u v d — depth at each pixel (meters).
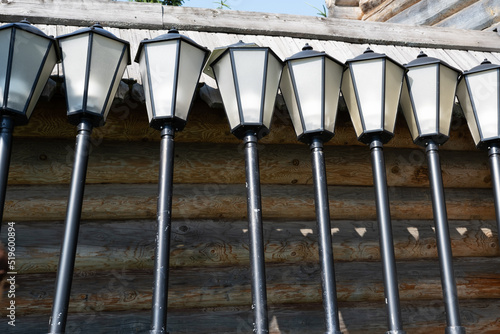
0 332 3.10
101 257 3.34
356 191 4.00
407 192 4.09
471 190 4.28
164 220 2.79
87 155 2.84
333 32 4.50
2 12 3.70
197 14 4.24
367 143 3.29
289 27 4.40
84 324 3.20
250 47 3.15
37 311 3.21
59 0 3.92
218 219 3.66
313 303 3.62
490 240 4.14
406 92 3.53
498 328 3.91
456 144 4.26
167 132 2.97
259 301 2.74
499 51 4.90
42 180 3.42
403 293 3.79
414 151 4.16
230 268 3.54
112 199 3.50
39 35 2.88
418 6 6.72
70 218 2.67
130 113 3.52
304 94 3.18
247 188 2.99
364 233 3.88
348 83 3.40
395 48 4.59
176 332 3.32
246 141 3.08
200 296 3.42
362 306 3.70
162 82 3.00
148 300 3.34
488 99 3.49
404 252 3.91
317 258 3.71
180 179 3.67
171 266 3.46
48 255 3.29
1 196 2.63
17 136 3.40
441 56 4.58
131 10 4.07
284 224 3.77
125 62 3.15
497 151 3.46
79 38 2.97
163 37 3.08
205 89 3.41
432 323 3.76
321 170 3.11
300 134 3.20
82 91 2.88
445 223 3.21
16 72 2.79
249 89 3.08
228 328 3.41
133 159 3.57
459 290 3.92
